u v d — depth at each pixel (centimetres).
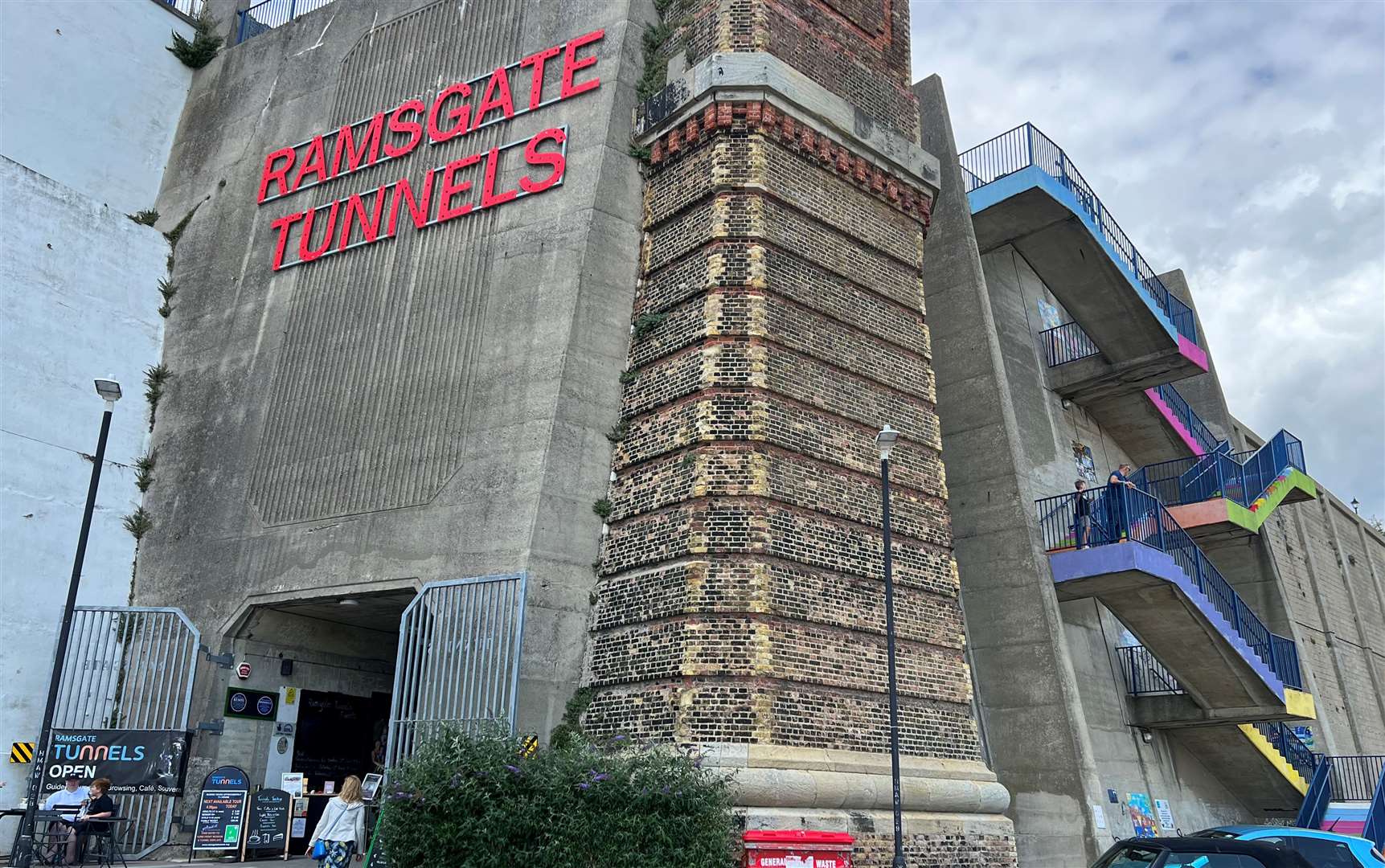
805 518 1547
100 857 1534
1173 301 2717
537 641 1514
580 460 1641
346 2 2331
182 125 2491
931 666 1628
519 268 1794
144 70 2453
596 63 1898
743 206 1683
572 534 1602
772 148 1745
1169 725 2234
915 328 1864
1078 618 2234
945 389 2138
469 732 1399
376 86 2166
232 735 1817
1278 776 2356
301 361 1983
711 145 1741
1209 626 1961
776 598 1461
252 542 1884
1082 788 1745
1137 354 2486
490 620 1516
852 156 1864
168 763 1666
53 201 2134
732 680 1402
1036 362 2558
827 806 1391
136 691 1798
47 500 1977
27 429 1983
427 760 1210
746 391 1559
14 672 1859
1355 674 3297
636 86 1894
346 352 1931
